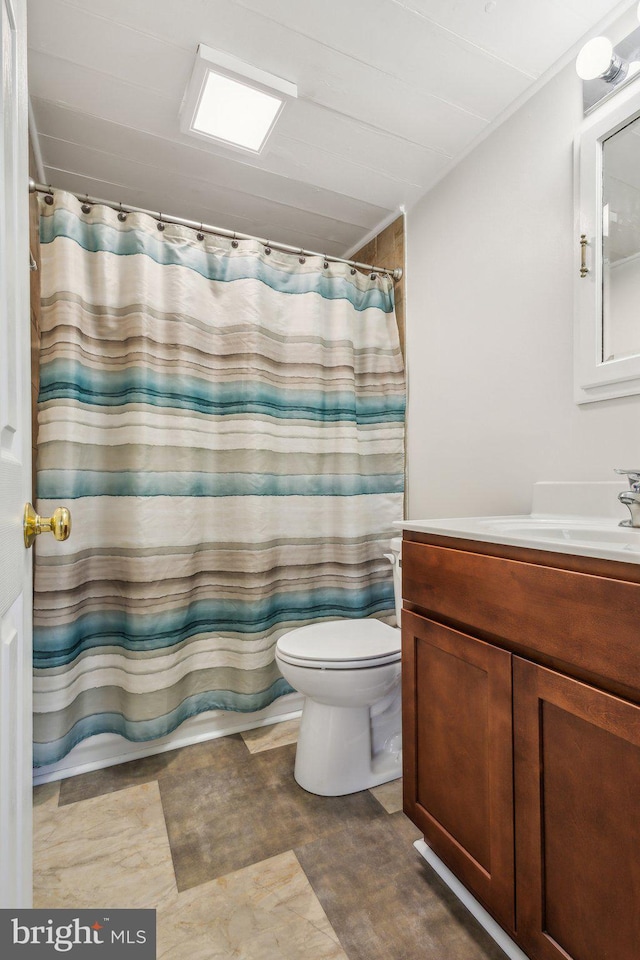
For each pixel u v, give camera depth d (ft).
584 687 2.49
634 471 3.61
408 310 6.86
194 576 5.68
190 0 4.02
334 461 6.53
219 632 5.88
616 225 4.21
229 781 4.89
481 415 5.62
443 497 6.18
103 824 4.25
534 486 4.83
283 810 4.44
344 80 4.83
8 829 1.90
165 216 5.52
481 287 5.62
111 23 4.22
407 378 6.89
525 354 5.07
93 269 5.27
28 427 2.44
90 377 5.23
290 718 6.26
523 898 2.83
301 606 6.33
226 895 3.51
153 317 5.39
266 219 7.22
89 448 5.21
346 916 3.34
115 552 5.28
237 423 5.85
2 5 1.81
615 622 2.37
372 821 4.28
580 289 4.45
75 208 5.12
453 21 4.26
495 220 5.44
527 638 2.86
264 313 6.06
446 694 3.50
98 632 5.30
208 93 4.80
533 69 4.75
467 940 3.17
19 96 2.19
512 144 5.24
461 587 3.39
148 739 5.11
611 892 2.37
